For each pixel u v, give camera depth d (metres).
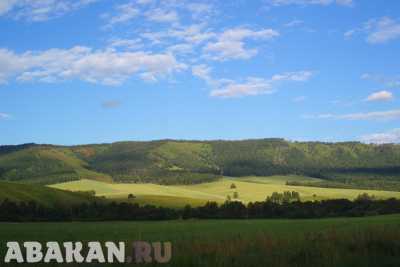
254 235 28.67
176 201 151.50
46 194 133.75
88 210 118.19
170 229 58.44
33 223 87.69
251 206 128.12
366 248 22.02
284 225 61.72
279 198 169.50
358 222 59.84
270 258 20.67
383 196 174.75
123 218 114.81
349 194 185.12
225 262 19.97
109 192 190.25
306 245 23.38
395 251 21.58
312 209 122.69
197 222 84.69
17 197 124.62
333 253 20.91
